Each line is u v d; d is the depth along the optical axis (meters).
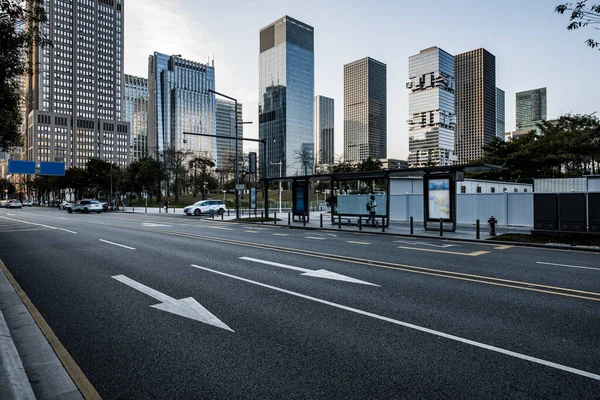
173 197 90.06
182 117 185.50
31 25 10.88
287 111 157.62
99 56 166.50
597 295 6.57
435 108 198.25
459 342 4.48
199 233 18.33
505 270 8.88
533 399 3.22
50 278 8.14
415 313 5.58
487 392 3.34
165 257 10.84
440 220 16.78
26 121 158.38
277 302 6.19
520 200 21.28
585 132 42.44
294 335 4.74
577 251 12.30
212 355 4.17
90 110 163.25
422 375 3.66
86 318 5.47
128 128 173.50
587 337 4.62
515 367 3.83
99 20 166.75
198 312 5.70
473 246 13.62
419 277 8.08
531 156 46.75
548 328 4.94
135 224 24.83
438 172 19.20
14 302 6.26
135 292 6.91
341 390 3.39
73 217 34.59
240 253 11.59
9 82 14.02
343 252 11.81
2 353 3.91
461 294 6.66
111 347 4.42
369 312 5.64
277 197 75.12
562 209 14.55
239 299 6.39
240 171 73.19
